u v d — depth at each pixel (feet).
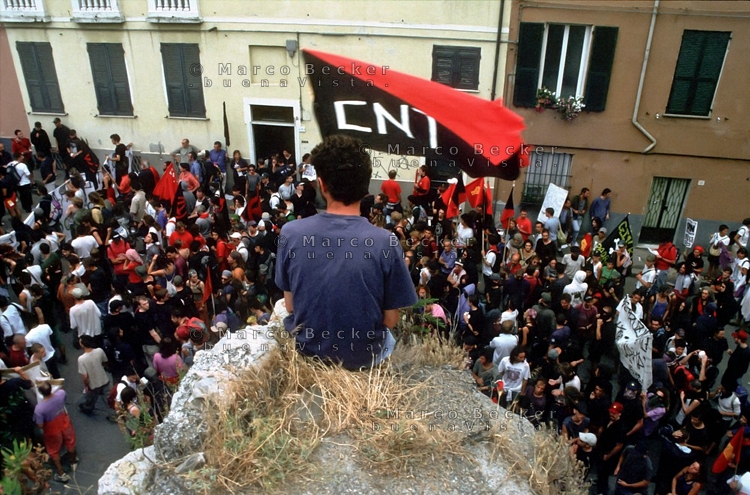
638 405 27.20
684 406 29.25
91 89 59.62
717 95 51.31
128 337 31.53
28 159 57.52
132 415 22.44
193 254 38.65
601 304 34.71
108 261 40.52
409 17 51.11
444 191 43.29
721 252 46.88
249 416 9.27
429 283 33.14
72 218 43.96
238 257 35.55
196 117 58.44
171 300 32.14
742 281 42.86
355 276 9.25
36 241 40.83
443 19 50.83
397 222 39.58
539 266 38.37
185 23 54.49
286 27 53.16
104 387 32.55
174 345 26.91
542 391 26.73
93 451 29.22
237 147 58.70
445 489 8.53
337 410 9.38
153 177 51.57
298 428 9.13
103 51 57.67
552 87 53.21
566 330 31.42
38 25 58.08
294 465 8.52
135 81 58.29
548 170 54.95
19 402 26.22
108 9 55.52
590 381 28.86
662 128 52.75
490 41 51.03
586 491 9.57
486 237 40.45
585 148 53.98
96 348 31.12
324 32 52.85
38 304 34.09
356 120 14.55
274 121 57.47
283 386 9.80
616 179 54.80
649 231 56.65
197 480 8.35
